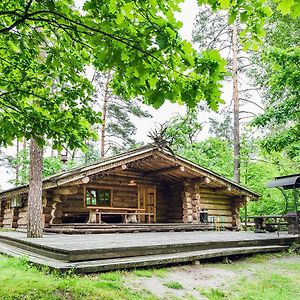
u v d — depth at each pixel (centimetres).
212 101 311
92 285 476
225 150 2353
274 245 951
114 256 626
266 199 1842
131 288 496
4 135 455
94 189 1495
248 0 284
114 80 414
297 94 1068
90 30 318
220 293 525
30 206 929
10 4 368
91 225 1230
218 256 732
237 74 2075
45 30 418
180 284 546
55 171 2086
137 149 1388
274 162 1900
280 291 556
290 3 229
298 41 1312
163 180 1702
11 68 450
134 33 293
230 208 1742
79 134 471
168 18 296
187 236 1016
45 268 532
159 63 303
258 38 322
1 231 1368
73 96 460
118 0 285
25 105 473
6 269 547
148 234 1141
